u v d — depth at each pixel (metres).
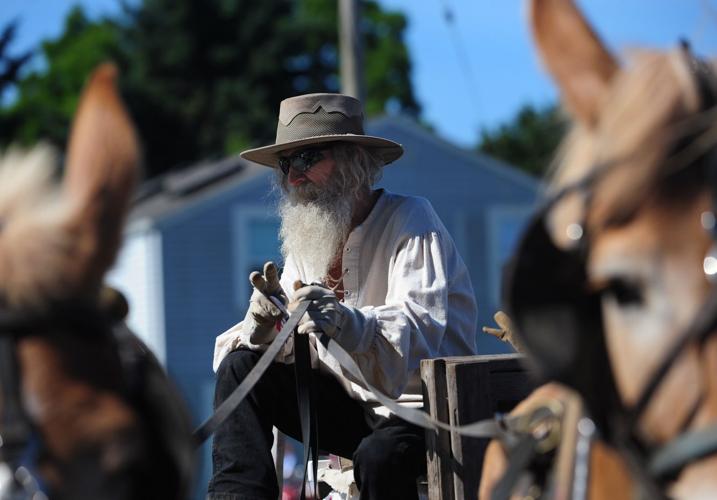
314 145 7.32
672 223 3.25
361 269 7.22
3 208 3.48
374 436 6.55
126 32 72.50
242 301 33.12
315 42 71.12
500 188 35.28
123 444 3.36
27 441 3.28
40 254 3.38
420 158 34.53
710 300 3.14
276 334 6.96
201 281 32.94
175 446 3.71
